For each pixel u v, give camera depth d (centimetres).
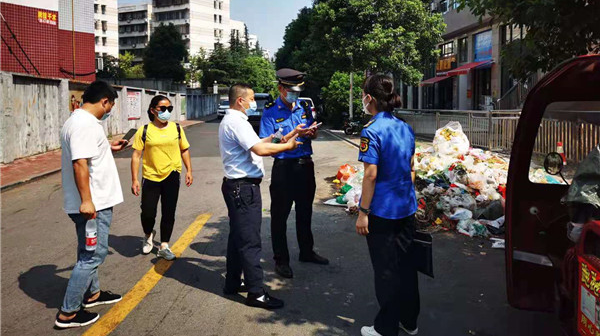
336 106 2683
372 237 350
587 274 262
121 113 2400
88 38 2403
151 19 10988
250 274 417
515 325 386
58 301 436
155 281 480
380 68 2189
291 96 494
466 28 2786
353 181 857
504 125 1316
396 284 351
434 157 890
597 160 297
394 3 2178
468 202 679
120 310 414
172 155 541
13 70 1922
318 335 371
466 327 384
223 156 422
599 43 476
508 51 530
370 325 388
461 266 522
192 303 429
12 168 1247
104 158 385
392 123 349
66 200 378
